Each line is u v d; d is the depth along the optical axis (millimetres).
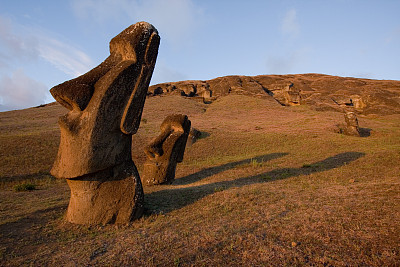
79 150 5219
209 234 4547
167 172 11641
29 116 41781
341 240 4047
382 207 5238
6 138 20516
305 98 65000
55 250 4309
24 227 5375
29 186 10938
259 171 12758
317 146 20297
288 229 4613
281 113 48750
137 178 6035
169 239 4480
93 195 5605
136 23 5895
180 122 12320
